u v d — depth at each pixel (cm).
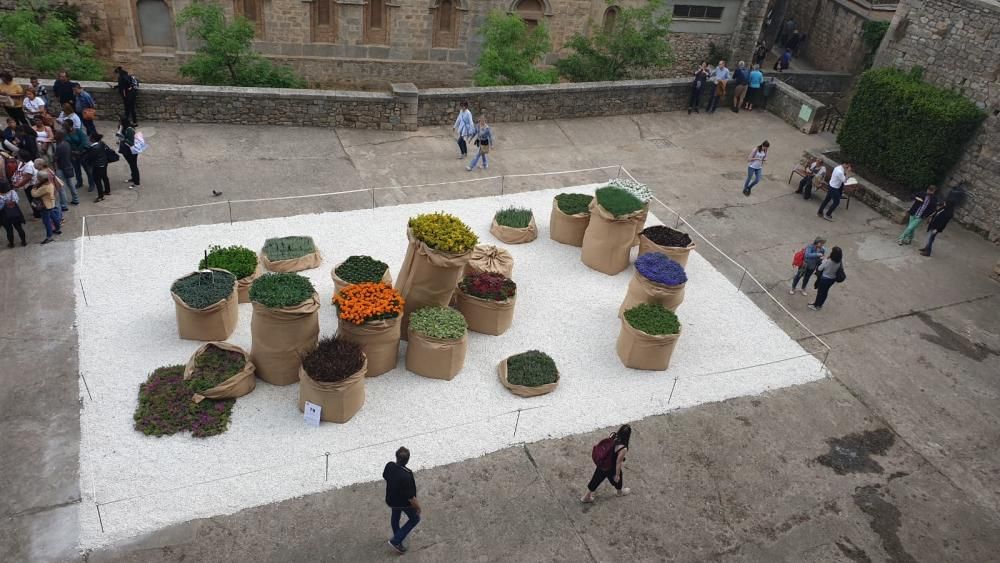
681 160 1947
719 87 2206
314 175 1650
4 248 1277
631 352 1138
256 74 2170
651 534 895
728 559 876
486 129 1697
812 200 1780
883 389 1178
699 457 1012
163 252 1303
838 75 2667
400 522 871
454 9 2581
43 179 1245
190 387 988
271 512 866
